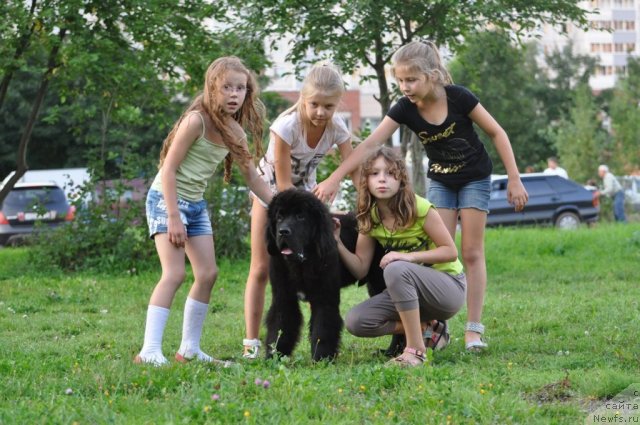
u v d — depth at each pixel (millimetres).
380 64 14672
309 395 4852
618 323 8047
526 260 14164
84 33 14336
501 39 15867
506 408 4723
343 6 13430
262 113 6590
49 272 13445
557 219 25578
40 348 7211
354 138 8914
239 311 9828
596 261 13969
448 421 4477
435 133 6992
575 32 56312
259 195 6566
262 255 6918
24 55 14891
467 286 7164
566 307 9070
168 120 16016
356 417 4598
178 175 6305
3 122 34906
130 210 13852
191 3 15422
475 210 7082
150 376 5340
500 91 40875
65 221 14328
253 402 4734
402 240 6586
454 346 7090
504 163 7074
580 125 41469
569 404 5012
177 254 6332
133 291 11508
